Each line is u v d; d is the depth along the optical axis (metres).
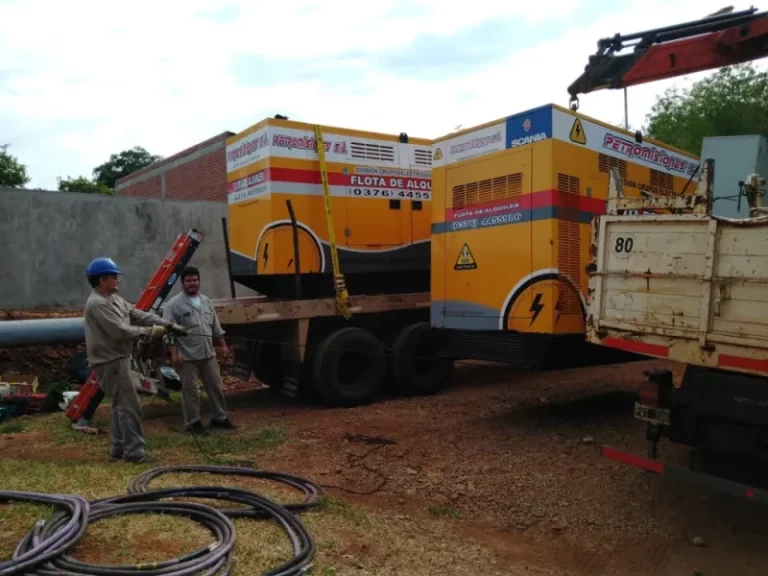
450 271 7.84
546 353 6.74
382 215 9.27
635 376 10.16
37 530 3.21
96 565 2.97
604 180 7.21
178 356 6.47
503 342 7.29
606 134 7.25
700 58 6.61
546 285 6.64
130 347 5.53
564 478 5.67
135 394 5.53
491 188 7.25
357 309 8.66
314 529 3.96
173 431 6.85
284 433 6.81
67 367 9.41
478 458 6.18
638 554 4.47
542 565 4.23
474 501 5.21
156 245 14.62
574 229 6.82
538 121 6.71
